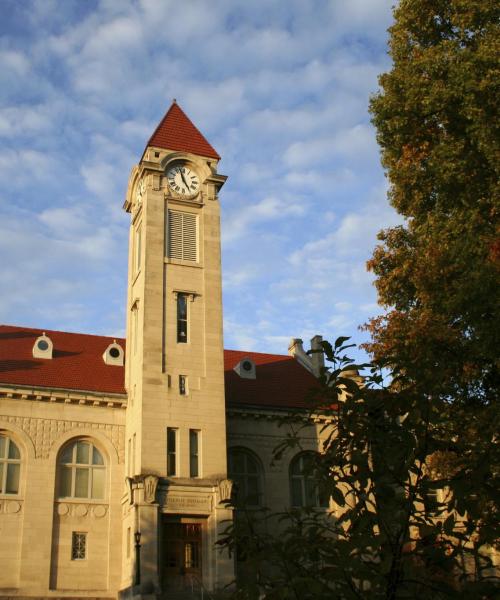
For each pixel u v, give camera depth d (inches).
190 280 1758.1
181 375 1649.9
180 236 1801.2
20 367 1722.4
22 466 1592.0
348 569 315.6
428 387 359.3
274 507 1715.1
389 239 1323.8
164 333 1674.5
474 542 319.6
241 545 359.9
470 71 1066.1
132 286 1860.2
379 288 1277.1
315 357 2103.8
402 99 1193.4
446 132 1181.1
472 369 997.2
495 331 911.7
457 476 323.0
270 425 1796.3
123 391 1744.6
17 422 1611.7
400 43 1286.9
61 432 1641.2
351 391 362.6
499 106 1050.1
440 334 1015.0
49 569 1519.4
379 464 339.0
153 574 1423.5
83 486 1627.7
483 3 1122.7
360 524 324.2
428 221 1159.0
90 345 1939.0
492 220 1079.6
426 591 310.3
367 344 1247.5
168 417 1592.0
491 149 1037.2
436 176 1136.8
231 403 1759.4
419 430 339.9
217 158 1929.1
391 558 305.3
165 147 1871.3
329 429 1800.0
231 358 2092.8
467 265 1013.8
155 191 1807.3
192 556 1508.4
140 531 1450.5
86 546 1574.8
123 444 1685.5
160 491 1510.8
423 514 333.4
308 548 333.4
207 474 1576.0
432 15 1235.9
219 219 1856.5
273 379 1985.7
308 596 313.9
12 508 1545.3
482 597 301.3
